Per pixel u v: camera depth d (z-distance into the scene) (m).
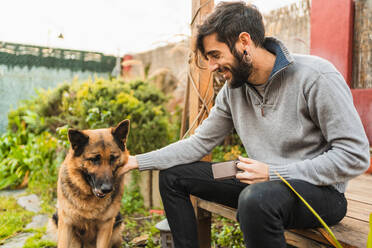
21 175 5.16
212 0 2.51
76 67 8.08
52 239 2.90
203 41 1.64
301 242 1.63
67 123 4.75
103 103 4.36
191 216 1.92
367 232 1.51
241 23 1.54
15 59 7.24
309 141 1.58
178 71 8.21
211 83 2.62
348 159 1.38
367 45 3.67
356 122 1.42
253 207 1.33
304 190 1.43
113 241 2.70
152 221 3.47
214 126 2.04
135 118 4.41
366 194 2.29
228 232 2.90
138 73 9.77
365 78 3.71
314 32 4.11
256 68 1.63
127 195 4.09
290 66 1.58
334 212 1.51
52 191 4.59
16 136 6.18
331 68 1.51
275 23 5.01
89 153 2.26
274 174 1.47
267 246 1.36
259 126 1.77
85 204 2.28
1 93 7.09
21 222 3.44
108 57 8.55
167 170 1.96
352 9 3.73
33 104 6.38
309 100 1.50
